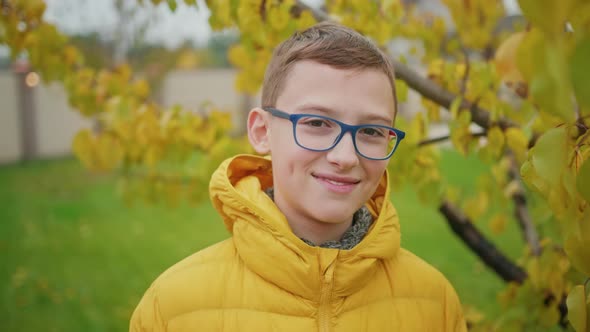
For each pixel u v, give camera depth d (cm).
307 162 103
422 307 119
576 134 77
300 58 107
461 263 479
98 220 661
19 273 470
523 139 138
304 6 156
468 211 192
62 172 1033
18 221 657
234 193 111
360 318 112
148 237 587
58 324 374
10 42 191
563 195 76
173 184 222
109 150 206
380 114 105
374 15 162
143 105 206
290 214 113
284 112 107
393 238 117
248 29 150
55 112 1255
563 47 46
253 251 109
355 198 105
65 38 200
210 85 1420
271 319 108
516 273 183
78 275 469
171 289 112
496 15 223
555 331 209
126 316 388
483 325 190
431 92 155
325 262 107
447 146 1130
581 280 144
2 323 374
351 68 103
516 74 109
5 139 1190
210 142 201
